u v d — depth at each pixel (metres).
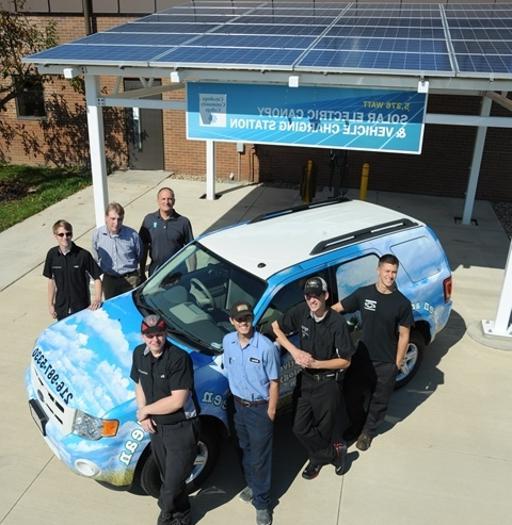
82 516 4.42
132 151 15.04
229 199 12.93
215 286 5.11
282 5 11.07
